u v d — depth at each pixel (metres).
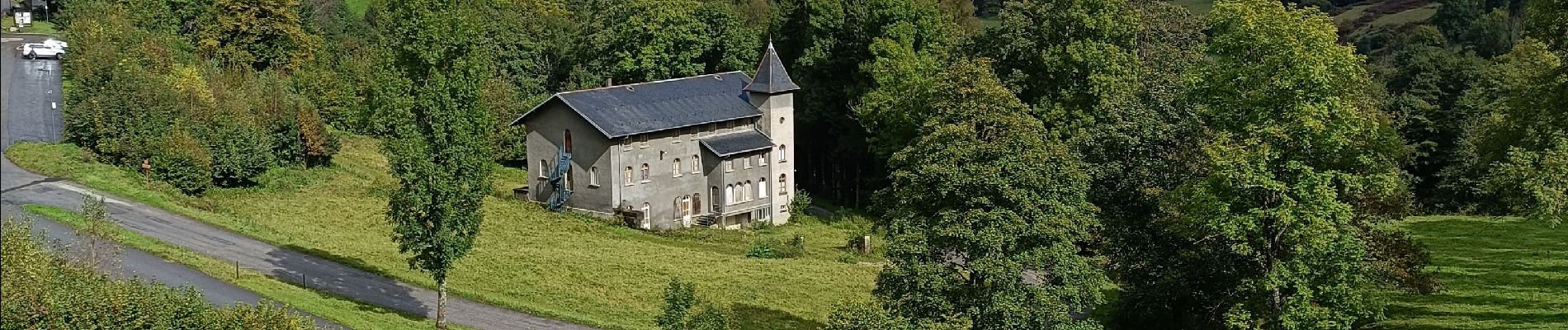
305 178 71.31
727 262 61.84
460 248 42.62
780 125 84.12
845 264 64.44
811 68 96.25
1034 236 36.81
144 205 58.03
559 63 112.44
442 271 42.56
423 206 41.56
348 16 121.38
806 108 96.31
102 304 29.67
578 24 117.38
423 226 42.31
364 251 55.44
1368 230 41.72
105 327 29.44
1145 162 46.34
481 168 42.91
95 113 64.50
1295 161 38.44
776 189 84.31
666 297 36.62
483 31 44.16
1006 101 42.69
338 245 56.09
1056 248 37.03
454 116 41.81
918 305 37.50
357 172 76.06
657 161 77.69
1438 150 86.25
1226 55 40.56
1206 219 39.28
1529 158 39.56
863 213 90.75
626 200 75.88
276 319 32.19
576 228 69.19
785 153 84.94
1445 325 43.56
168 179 63.56
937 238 37.44
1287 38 38.16
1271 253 40.56
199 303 31.88
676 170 79.06
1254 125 39.12
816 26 95.25
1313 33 38.00
